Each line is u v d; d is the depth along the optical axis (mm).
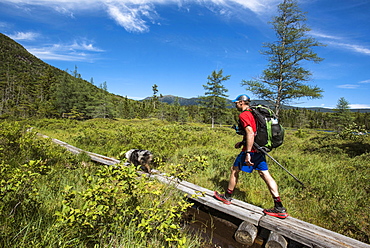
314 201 3512
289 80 20031
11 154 4770
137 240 2143
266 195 3799
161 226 1973
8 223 1977
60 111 46938
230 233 2848
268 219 2625
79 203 2670
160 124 30047
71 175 4102
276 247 2371
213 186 4113
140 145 7285
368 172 4543
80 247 1883
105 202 2080
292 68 19750
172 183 3748
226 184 4277
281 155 6977
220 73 34906
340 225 2902
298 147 9656
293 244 2557
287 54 19641
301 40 19266
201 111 38312
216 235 2787
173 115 53094
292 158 6090
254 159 2740
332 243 2168
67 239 1979
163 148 7566
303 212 3246
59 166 4668
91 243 2031
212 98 35375
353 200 3457
